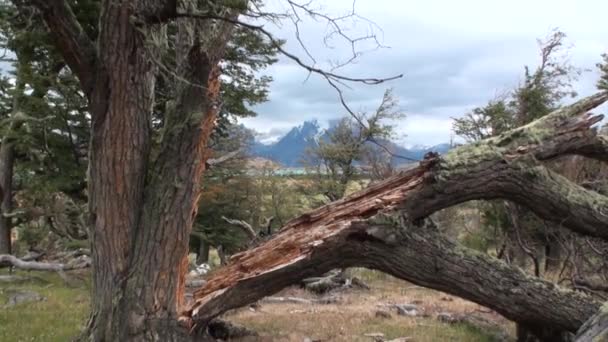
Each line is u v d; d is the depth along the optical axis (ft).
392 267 18.84
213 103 19.10
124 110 17.94
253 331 25.57
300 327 27.50
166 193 18.10
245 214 85.30
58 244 60.90
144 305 17.33
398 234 18.19
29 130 50.90
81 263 43.70
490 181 19.01
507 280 19.45
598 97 20.68
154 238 17.76
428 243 18.72
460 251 19.16
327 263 18.44
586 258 29.81
